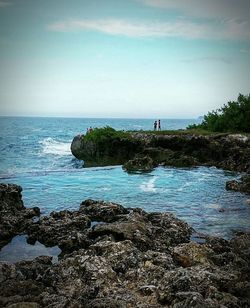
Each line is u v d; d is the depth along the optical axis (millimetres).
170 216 20234
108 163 51938
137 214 19891
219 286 11781
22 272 12992
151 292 11516
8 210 21094
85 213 21312
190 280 11531
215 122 55750
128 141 50719
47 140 94125
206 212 23141
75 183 32375
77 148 56125
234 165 41594
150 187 31016
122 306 10508
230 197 27500
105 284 12250
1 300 10531
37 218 21344
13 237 18484
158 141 49344
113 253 14203
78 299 10844
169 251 15883
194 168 42688
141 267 13289
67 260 13719
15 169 45625
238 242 16156
